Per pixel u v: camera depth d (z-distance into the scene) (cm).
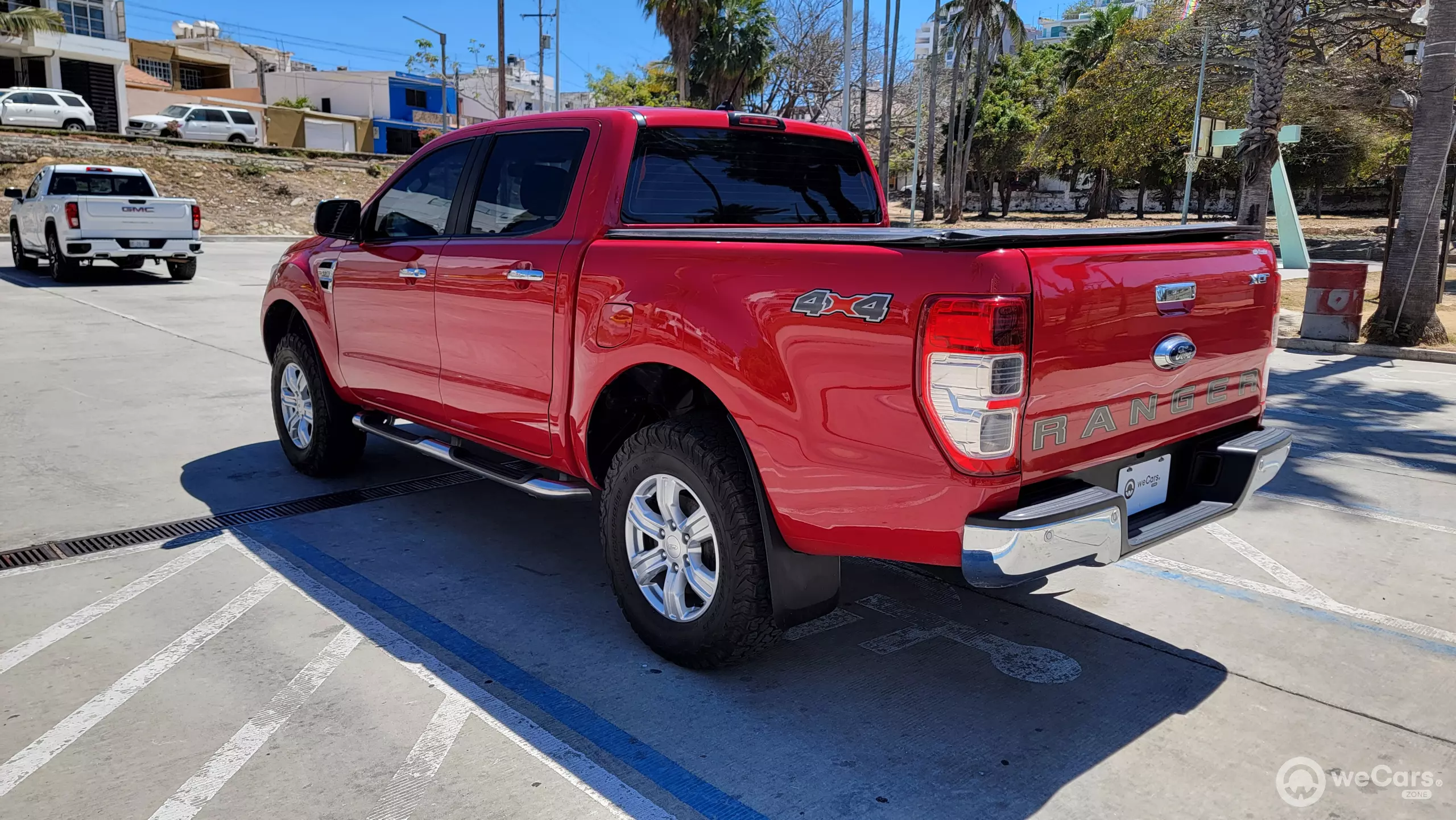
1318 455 667
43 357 940
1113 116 2703
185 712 313
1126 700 334
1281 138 1833
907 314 267
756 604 320
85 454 615
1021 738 309
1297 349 1207
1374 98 1980
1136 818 268
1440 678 353
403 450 643
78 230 1481
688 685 339
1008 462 267
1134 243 305
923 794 278
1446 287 1797
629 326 340
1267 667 360
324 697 325
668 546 344
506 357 400
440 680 338
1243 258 345
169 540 469
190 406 754
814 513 299
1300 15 1792
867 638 382
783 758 295
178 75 5691
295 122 5200
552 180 394
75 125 3259
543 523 505
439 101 6819
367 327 486
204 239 2405
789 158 431
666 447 332
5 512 503
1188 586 438
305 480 569
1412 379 982
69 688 327
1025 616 405
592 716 317
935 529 277
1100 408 293
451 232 442
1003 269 258
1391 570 457
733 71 3988
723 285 314
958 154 5422
